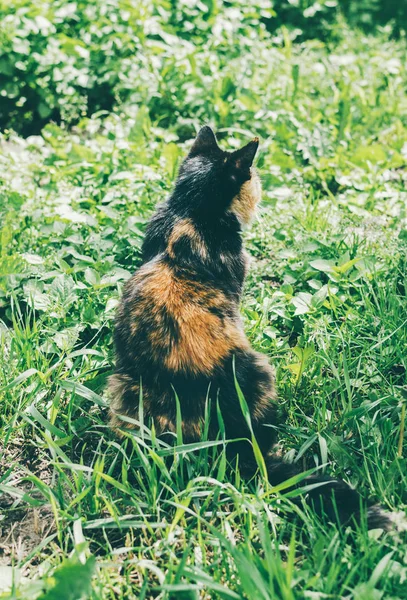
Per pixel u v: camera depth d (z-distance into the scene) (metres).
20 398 1.37
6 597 1.05
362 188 1.90
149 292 1.29
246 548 1.11
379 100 2.30
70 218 1.68
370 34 2.92
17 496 1.22
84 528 1.21
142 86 2.25
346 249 1.64
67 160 2.01
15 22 2.33
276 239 1.74
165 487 1.21
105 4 2.47
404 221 1.80
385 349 1.44
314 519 1.18
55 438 1.34
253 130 2.14
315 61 2.61
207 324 1.27
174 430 1.25
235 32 2.59
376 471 1.27
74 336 1.45
